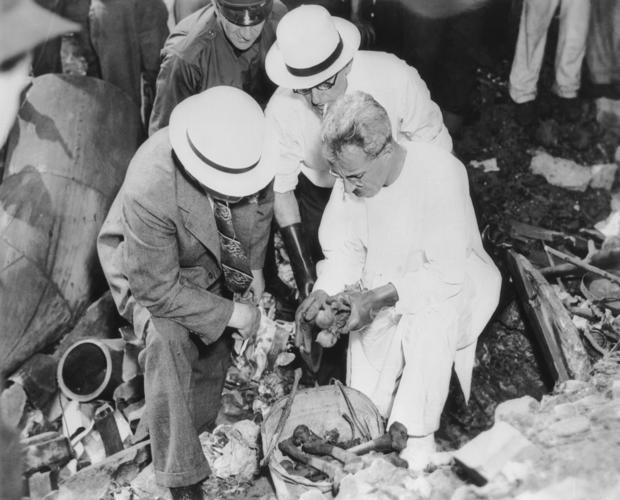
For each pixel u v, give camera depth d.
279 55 4.32
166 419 4.10
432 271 4.14
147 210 3.87
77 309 5.07
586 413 3.74
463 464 3.52
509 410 3.88
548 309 4.61
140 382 4.73
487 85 5.90
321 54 4.15
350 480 3.67
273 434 4.02
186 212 3.93
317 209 4.81
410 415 4.07
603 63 5.71
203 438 4.38
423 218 4.11
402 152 4.06
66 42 5.65
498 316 4.90
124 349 4.80
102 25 5.30
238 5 4.38
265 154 3.88
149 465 4.31
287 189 4.64
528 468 3.47
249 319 4.15
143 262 3.95
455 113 5.79
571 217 5.50
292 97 4.48
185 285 4.06
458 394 4.64
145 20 5.38
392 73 4.48
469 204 4.28
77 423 4.70
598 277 5.00
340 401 4.14
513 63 5.70
